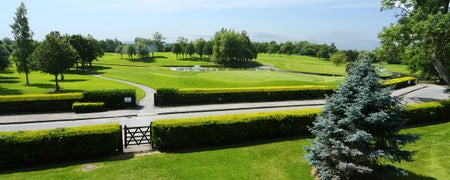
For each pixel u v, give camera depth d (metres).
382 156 9.23
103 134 12.45
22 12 37.94
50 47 32.78
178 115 21.91
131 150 13.52
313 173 10.77
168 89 25.22
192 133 13.53
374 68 9.65
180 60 111.69
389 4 23.09
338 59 93.06
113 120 20.48
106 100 23.86
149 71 60.62
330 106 9.82
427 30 18.69
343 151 8.98
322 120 9.69
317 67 86.38
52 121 20.42
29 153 11.78
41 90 34.34
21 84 40.41
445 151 12.62
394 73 65.75
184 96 25.44
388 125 9.29
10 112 22.45
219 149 13.46
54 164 12.06
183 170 11.20
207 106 24.66
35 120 20.31
